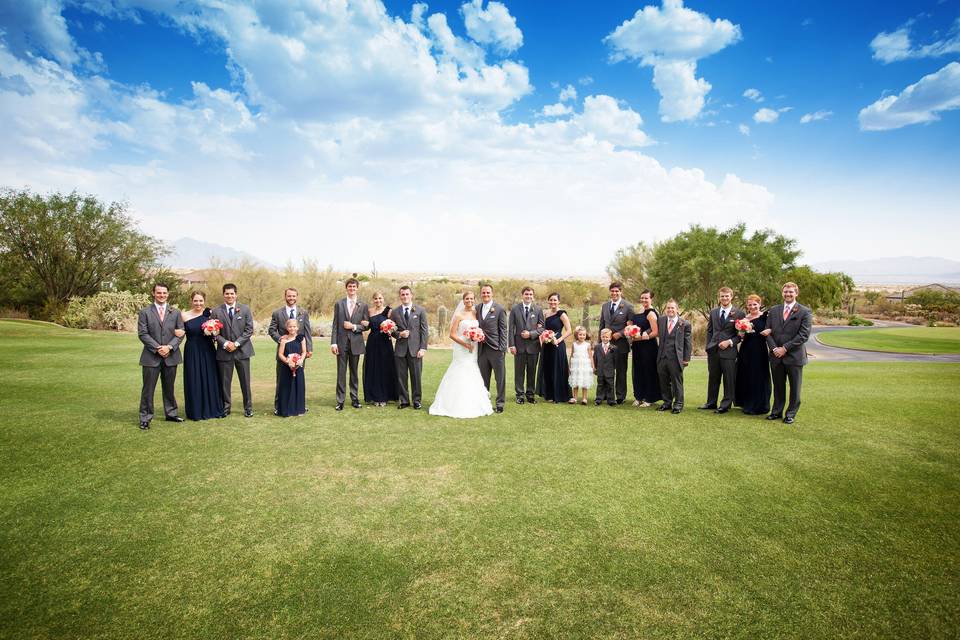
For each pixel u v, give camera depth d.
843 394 9.55
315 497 4.55
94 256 26.22
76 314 21.52
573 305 32.84
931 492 4.77
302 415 7.66
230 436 6.46
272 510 4.28
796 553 3.64
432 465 5.40
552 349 8.88
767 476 5.15
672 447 6.11
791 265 24.44
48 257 25.22
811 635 2.79
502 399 8.11
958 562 3.55
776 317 7.47
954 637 2.77
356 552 3.61
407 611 2.96
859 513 4.31
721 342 8.03
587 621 2.88
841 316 49.97
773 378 7.54
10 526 3.95
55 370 11.06
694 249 23.64
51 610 2.94
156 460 5.50
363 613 2.94
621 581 3.28
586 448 6.05
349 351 8.04
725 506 4.42
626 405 8.66
